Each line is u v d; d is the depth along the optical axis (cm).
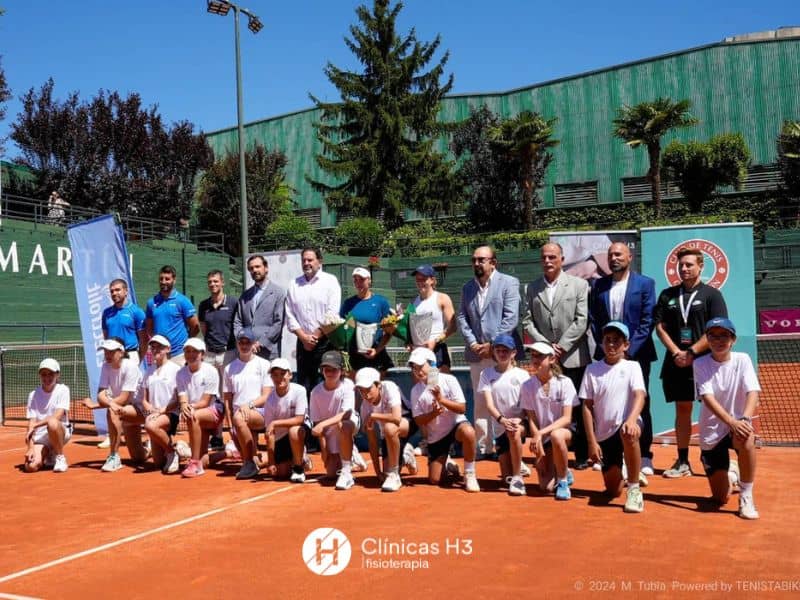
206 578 413
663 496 595
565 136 4166
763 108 3725
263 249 3772
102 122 3316
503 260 3231
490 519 530
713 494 566
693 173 3494
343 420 657
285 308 834
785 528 494
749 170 3709
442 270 3188
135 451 820
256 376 744
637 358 664
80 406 1402
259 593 388
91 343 1044
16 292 2047
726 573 402
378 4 3931
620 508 559
